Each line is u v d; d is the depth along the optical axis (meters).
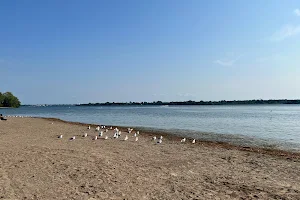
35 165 14.01
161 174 13.05
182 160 16.45
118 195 9.94
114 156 17.11
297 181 12.20
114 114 96.81
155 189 10.76
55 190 10.31
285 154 19.16
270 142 25.91
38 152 17.58
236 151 20.12
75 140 24.61
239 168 14.61
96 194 9.98
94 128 37.28
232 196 10.13
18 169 13.13
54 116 84.06
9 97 184.25
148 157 17.16
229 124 47.50
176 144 23.39
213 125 45.59
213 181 12.07
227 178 12.59
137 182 11.61
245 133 33.47
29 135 27.86
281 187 11.30
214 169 14.31
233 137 29.53
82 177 12.08
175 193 10.34
